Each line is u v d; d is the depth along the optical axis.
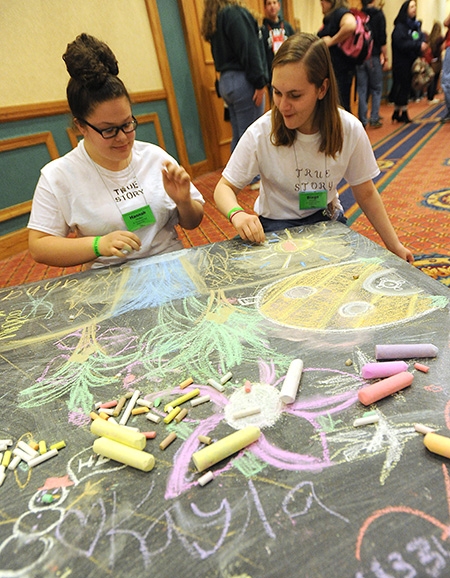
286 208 1.39
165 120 3.66
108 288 0.96
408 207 2.49
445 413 0.49
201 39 3.88
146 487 0.46
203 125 4.11
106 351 0.72
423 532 0.37
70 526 0.43
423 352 0.57
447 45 4.58
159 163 1.31
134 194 1.25
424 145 3.97
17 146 2.57
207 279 0.92
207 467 0.47
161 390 0.61
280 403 0.55
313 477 0.44
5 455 0.53
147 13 3.30
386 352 0.58
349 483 0.42
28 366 0.71
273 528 0.39
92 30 2.88
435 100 7.68
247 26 2.65
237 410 0.55
